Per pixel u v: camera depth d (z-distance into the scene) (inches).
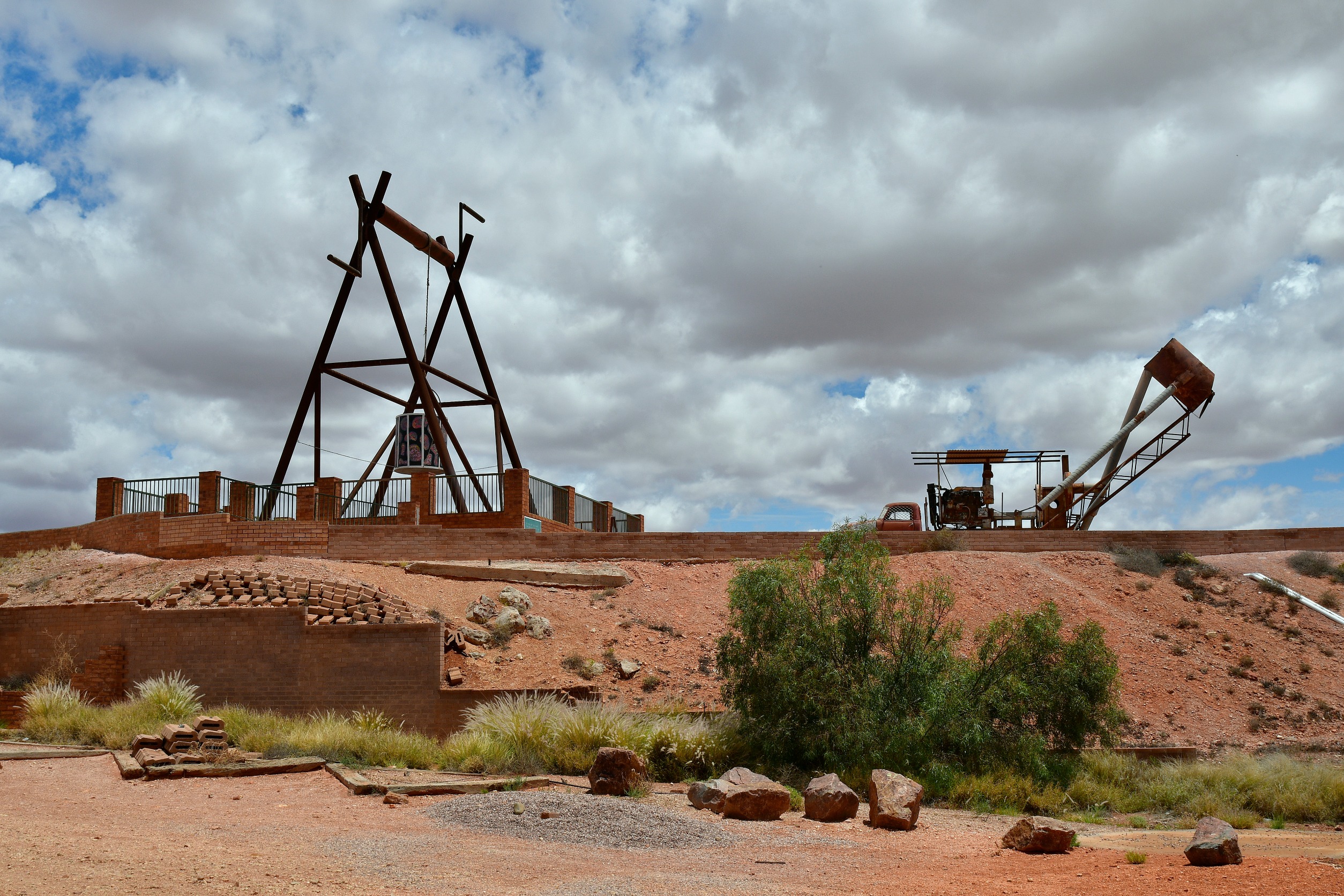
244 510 1382.9
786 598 864.3
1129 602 1296.8
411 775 676.7
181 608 1065.5
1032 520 1739.7
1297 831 671.1
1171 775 821.9
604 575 1269.7
